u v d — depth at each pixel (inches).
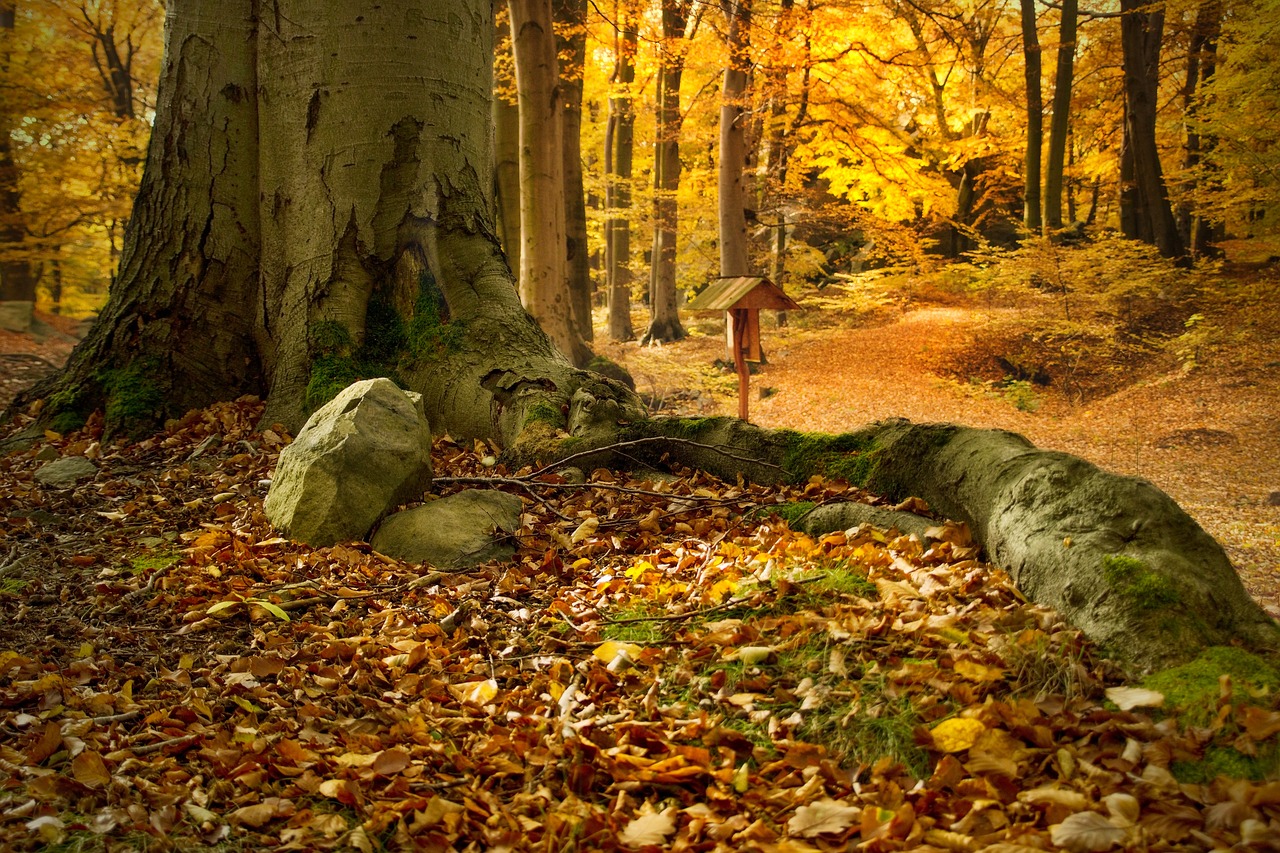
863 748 100.9
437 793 100.7
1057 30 945.5
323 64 257.1
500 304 257.6
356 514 176.4
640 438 215.3
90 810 95.8
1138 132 754.8
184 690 123.0
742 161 655.8
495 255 267.7
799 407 604.7
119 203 949.8
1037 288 757.3
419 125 260.4
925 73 894.4
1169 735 95.3
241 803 99.3
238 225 268.1
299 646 136.8
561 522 187.3
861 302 824.9
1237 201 634.2
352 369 248.4
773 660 119.0
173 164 268.8
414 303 255.1
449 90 265.3
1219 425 492.7
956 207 862.5
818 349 754.2
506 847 90.4
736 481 203.3
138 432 251.1
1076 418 556.1
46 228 953.5
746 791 97.1
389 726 114.8
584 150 1143.0
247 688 121.8
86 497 206.8
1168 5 708.7
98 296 1207.6
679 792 98.8
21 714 113.8
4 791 97.4
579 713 113.7
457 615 144.3
